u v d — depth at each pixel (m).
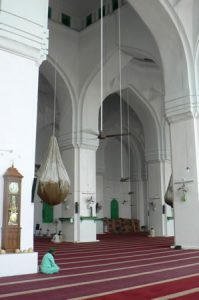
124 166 21.69
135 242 12.54
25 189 5.58
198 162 9.55
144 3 9.68
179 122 9.98
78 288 4.04
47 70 13.23
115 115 19.27
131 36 12.11
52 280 4.61
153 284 4.30
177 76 9.98
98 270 5.56
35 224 17.33
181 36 9.75
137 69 15.82
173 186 9.85
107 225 19.98
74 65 13.36
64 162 13.45
